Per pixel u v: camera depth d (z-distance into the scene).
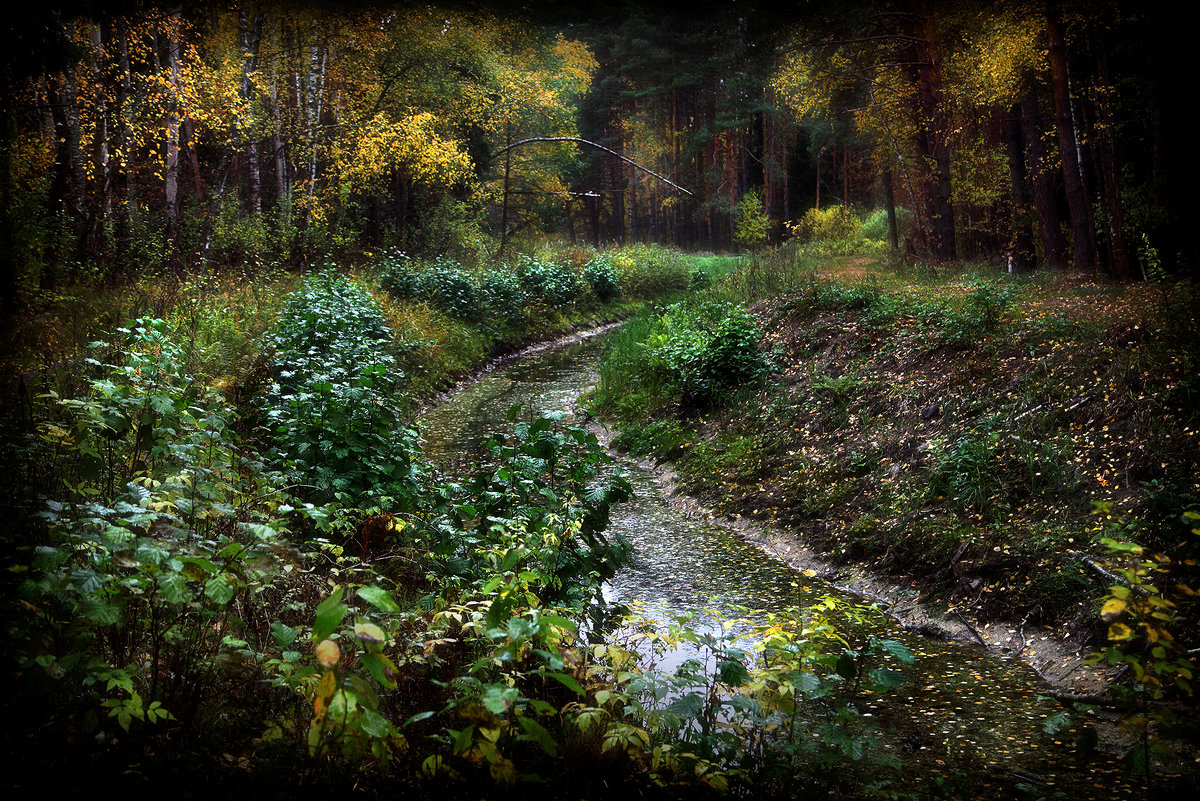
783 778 3.10
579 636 4.16
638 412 11.60
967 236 21.58
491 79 24.67
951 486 6.60
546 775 2.87
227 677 3.06
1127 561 4.98
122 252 14.30
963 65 16.64
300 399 5.23
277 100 18.62
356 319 10.83
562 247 31.11
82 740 2.49
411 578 4.70
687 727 3.56
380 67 21.42
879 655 4.96
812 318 11.77
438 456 9.45
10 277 9.74
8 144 10.92
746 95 41.81
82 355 7.77
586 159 48.44
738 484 8.45
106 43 14.75
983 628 5.25
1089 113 15.31
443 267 18.86
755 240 42.78
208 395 4.96
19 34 8.18
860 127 22.55
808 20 17.64
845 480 7.61
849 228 36.16
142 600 3.13
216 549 3.19
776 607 5.73
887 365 9.23
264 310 12.02
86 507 3.29
